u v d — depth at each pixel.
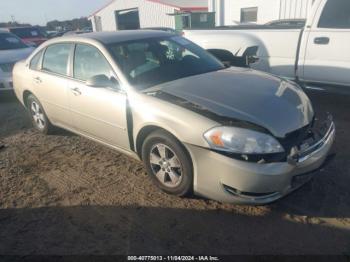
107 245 2.93
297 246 2.77
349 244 2.76
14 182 4.10
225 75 4.01
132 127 3.65
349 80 5.31
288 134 2.97
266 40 6.17
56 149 4.99
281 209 3.23
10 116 6.90
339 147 4.38
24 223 3.31
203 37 7.06
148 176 3.99
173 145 3.22
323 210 3.18
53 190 3.86
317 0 5.46
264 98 3.31
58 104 4.73
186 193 3.35
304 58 5.72
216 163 2.93
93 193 3.73
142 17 28.00
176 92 3.49
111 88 3.84
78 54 4.36
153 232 3.05
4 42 9.34
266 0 14.53
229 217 3.17
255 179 2.81
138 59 4.04
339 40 5.26
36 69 5.13
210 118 3.01
